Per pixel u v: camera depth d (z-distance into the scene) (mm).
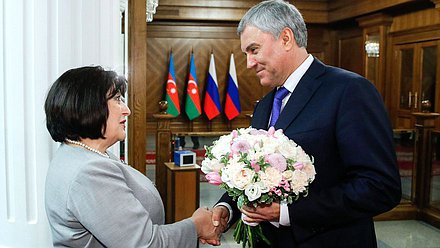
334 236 1472
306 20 9133
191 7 8656
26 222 1660
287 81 1560
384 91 8250
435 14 7062
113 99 1411
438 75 7113
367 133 1376
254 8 1527
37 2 1601
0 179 1653
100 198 1278
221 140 1428
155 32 8945
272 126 1589
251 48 1516
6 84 1621
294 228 1414
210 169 1396
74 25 1670
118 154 1943
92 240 1345
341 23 9312
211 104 8906
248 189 1287
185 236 1487
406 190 5254
